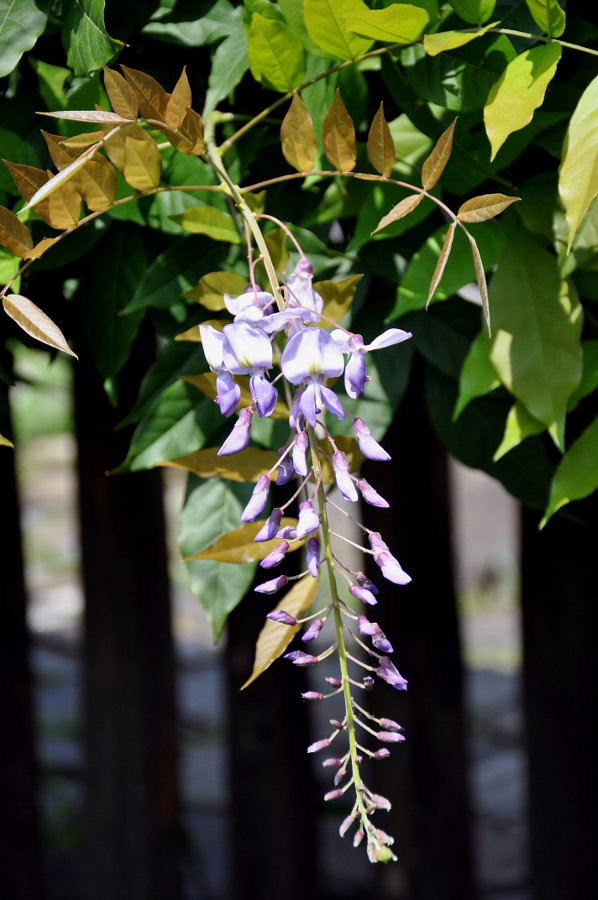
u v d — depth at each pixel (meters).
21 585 2.29
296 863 2.16
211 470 1.15
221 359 1.06
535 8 1.11
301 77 1.16
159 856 2.40
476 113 1.17
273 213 1.22
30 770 2.37
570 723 1.62
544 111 1.18
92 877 2.44
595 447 1.18
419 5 1.14
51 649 4.80
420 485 1.88
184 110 1.10
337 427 1.22
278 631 1.11
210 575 1.20
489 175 1.19
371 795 1.07
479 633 4.88
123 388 1.62
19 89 1.21
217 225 1.18
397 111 1.21
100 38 1.13
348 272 1.22
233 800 2.18
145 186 1.13
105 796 2.35
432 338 1.23
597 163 1.10
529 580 1.58
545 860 1.74
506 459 1.25
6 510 2.22
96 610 2.24
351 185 1.20
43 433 8.91
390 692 2.04
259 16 1.13
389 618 1.97
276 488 1.34
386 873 2.16
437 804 2.08
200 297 1.15
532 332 1.17
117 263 1.24
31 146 1.20
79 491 2.18
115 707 2.29
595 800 1.66
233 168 1.20
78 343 1.31
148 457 1.21
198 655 4.70
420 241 1.22
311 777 2.19
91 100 1.19
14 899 2.37
